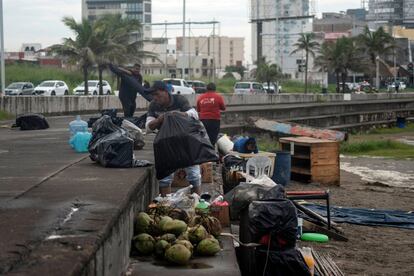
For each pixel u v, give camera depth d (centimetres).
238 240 772
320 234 1009
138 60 5522
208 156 894
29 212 556
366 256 909
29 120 1933
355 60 8188
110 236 518
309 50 8569
